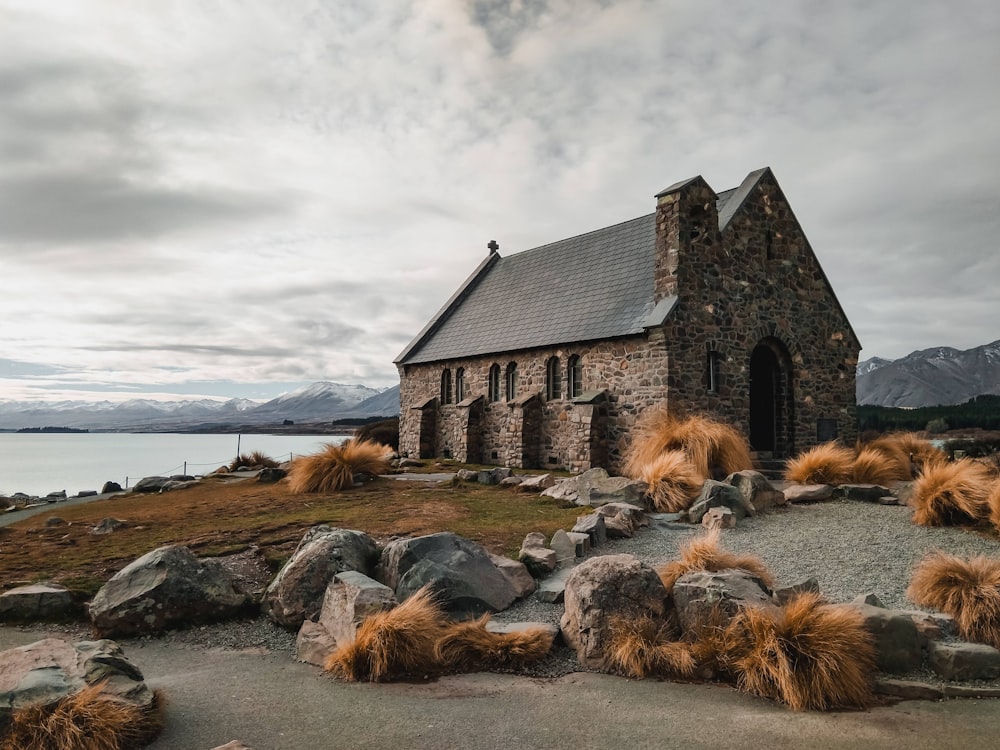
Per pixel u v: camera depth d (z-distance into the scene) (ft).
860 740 17.74
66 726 16.44
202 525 44.93
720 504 43.04
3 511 65.10
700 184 71.15
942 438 78.74
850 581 30.22
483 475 61.87
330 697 20.71
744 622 22.99
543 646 24.29
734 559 28.89
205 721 18.79
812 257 82.33
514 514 45.73
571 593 25.89
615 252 88.07
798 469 53.06
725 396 72.28
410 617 23.75
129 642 27.02
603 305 79.66
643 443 60.13
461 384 99.86
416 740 17.51
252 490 63.72
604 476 50.96
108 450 435.12
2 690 17.43
